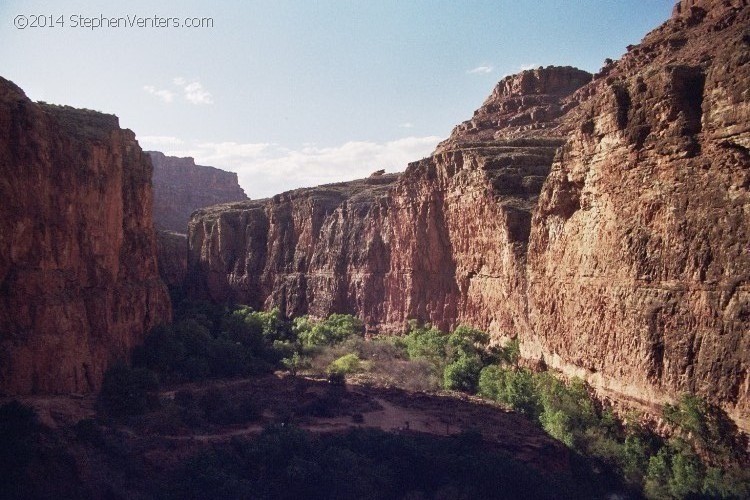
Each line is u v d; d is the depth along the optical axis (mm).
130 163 62594
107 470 37562
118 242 55281
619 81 45656
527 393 52656
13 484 33781
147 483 38281
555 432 45406
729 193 34938
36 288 42781
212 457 40656
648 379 38969
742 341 32719
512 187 67250
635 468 38531
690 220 36875
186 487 37531
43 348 42438
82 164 49188
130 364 53438
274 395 57906
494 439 44562
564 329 50312
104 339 50219
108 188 53031
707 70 38219
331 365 70875
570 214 51250
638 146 41250
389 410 54250
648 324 39000
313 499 38438
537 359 55750
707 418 34094
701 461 34688
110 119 58375
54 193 45312
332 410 53406
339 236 107688
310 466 39844
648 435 38969
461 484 39031
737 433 32781
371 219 100500
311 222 115125
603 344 44250
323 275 108125
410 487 40219
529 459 41469
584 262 47250
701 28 70375
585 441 42812
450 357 67062
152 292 63125
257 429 47125
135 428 43969
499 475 38344
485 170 69500
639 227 40812
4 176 40875
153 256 66750
